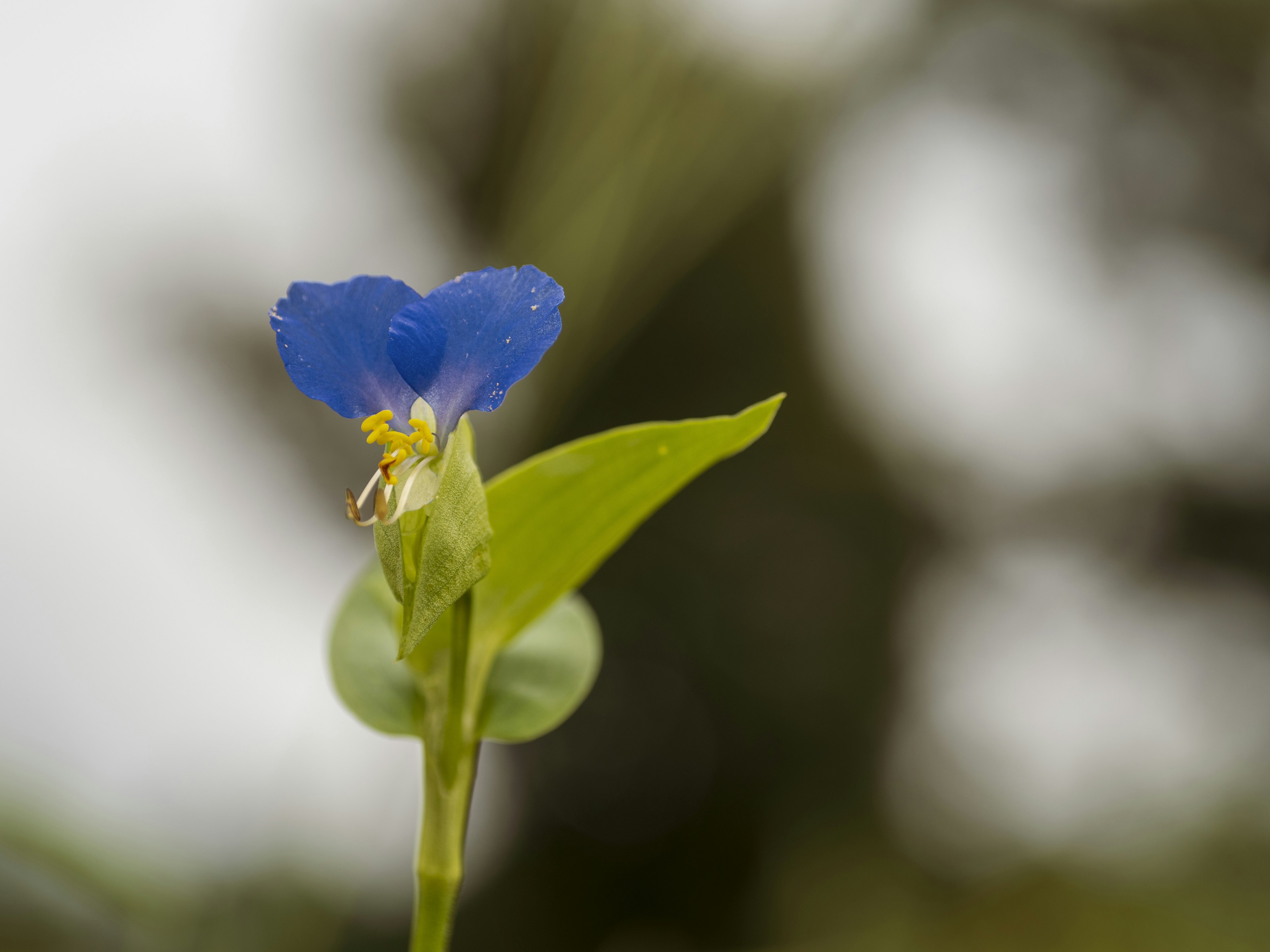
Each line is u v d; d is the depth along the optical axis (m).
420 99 0.83
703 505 0.96
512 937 0.90
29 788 0.35
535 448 0.54
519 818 0.94
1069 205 1.02
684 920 0.92
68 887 0.34
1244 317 1.02
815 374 0.97
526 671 0.26
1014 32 0.99
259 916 0.46
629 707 0.94
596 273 0.54
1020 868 0.84
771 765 0.94
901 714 0.98
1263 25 1.00
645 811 0.94
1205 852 0.82
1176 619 1.00
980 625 1.01
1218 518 1.00
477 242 0.81
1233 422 1.01
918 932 0.82
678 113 0.55
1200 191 1.02
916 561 1.01
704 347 0.92
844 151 0.90
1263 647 0.96
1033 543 1.03
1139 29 1.00
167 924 0.36
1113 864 0.83
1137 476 1.02
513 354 0.24
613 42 0.55
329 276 0.86
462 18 0.82
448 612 0.26
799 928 0.87
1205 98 1.02
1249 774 0.89
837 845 0.92
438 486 0.24
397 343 0.24
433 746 0.25
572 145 0.55
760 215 0.89
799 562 0.97
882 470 1.00
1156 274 1.02
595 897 0.93
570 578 0.26
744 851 0.93
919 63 0.93
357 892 0.50
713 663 0.94
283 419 0.78
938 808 0.95
